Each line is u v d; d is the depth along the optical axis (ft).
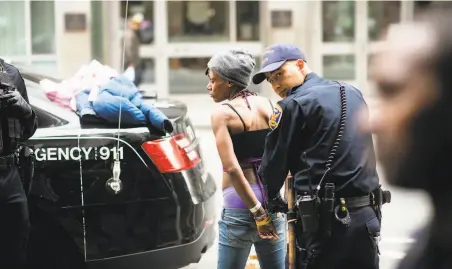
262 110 12.60
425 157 6.52
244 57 12.67
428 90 6.48
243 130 12.38
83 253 14.43
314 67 49.67
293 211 11.52
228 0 49.49
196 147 16.12
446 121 6.43
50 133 14.46
